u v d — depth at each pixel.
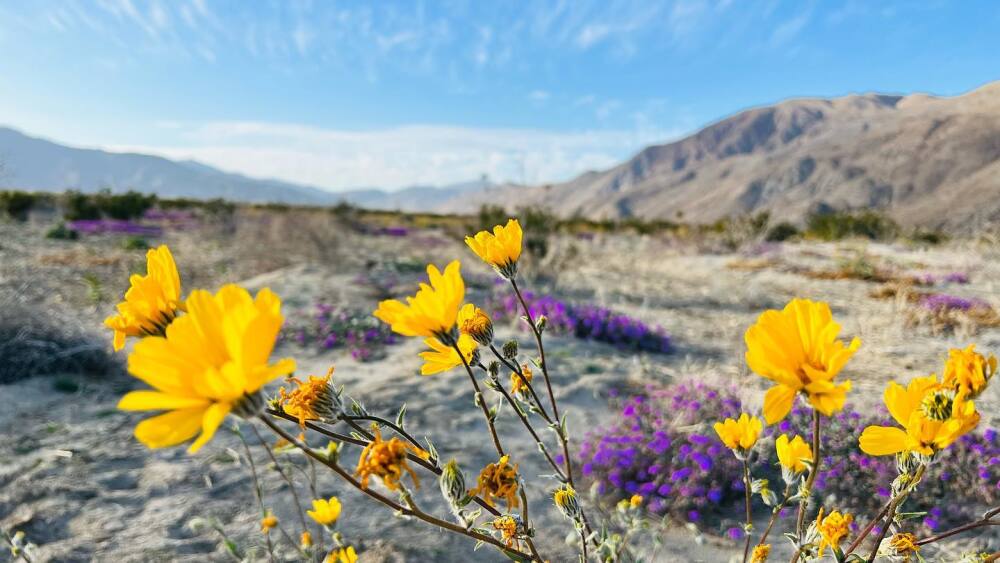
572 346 5.82
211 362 0.73
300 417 1.09
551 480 3.24
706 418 3.62
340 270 9.95
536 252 9.77
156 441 0.67
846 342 6.11
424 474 3.24
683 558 2.57
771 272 11.24
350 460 3.34
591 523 2.81
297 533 2.61
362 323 6.48
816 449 1.17
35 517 2.70
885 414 3.57
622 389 4.50
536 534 2.73
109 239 15.21
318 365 5.50
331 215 18.55
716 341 6.48
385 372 5.18
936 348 5.79
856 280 10.09
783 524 2.83
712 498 2.92
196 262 10.72
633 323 6.27
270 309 0.73
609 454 3.18
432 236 20.38
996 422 3.54
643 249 15.93
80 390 4.49
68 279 8.53
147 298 1.00
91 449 3.47
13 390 4.35
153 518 2.73
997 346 5.77
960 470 3.02
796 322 0.84
